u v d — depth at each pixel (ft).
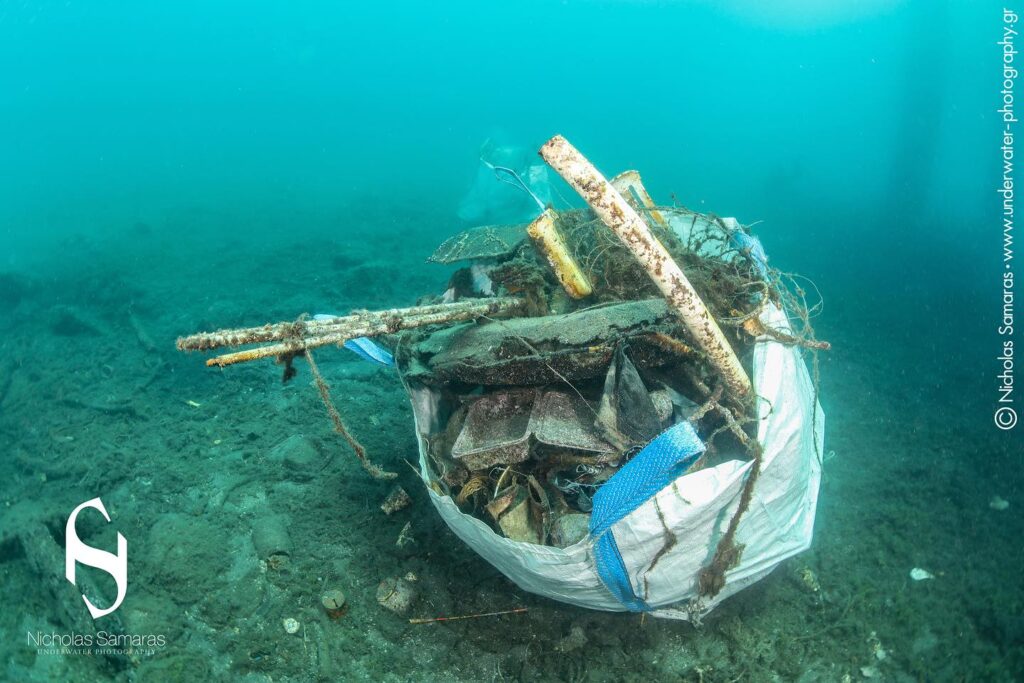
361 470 12.37
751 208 46.75
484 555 8.41
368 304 23.34
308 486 12.03
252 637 9.10
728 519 7.20
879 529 10.56
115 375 18.02
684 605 8.25
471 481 8.95
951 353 17.83
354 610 9.45
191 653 8.97
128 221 47.16
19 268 34.68
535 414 8.86
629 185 11.64
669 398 8.85
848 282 25.86
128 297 25.25
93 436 14.76
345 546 10.55
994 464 12.17
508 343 8.71
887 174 50.52
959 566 9.77
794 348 8.91
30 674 8.79
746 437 6.96
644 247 6.49
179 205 53.21
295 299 24.12
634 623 8.86
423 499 11.41
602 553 7.11
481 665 8.61
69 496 12.45
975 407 14.60
